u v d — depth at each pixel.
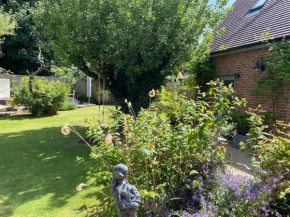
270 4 8.13
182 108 3.00
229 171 3.19
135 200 1.96
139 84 7.17
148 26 5.96
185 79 9.57
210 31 7.25
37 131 8.61
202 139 2.71
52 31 6.68
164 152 2.86
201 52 7.61
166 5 6.03
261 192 2.56
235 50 7.39
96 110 14.52
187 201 2.75
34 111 12.18
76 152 6.00
